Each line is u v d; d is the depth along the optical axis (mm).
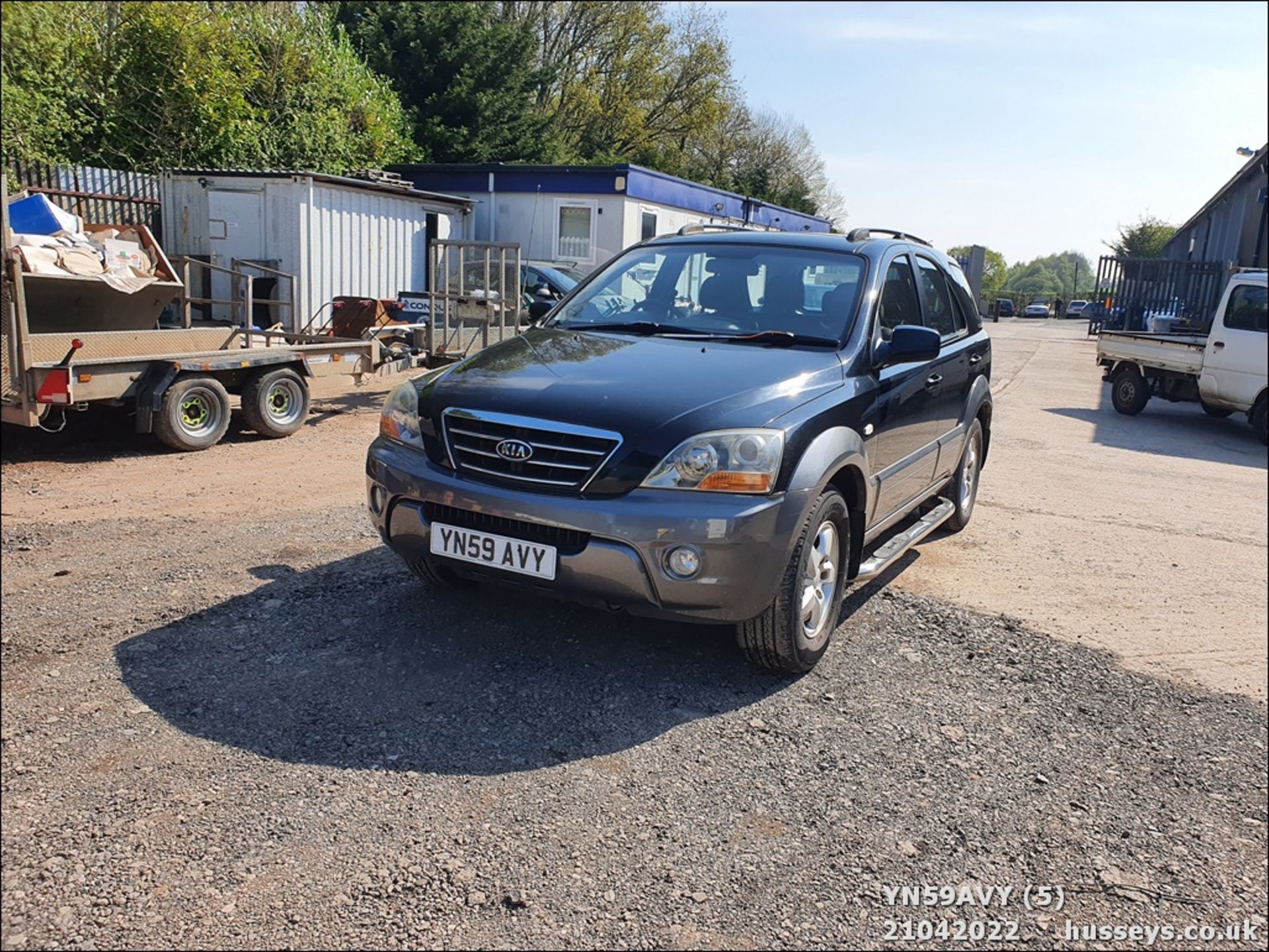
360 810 3002
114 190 15516
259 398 8844
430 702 3705
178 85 18094
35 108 16984
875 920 2646
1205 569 6164
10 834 2816
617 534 3502
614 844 2898
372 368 10242
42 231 8797
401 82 27938
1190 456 10734
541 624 4480
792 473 3689
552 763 3326
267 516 6238
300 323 15188
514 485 3705
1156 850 3047
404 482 3920
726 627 4566
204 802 3010
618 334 4734
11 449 8031
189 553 5398
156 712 3559
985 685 4176
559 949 2463
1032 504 7758
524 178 19688
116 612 4496
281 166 20094
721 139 48562
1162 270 27156
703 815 3074
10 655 3998
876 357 4562
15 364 7250
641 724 3627
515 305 11477
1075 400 15359
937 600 5246
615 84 41531
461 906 2600
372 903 2594
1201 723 3947
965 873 2869
